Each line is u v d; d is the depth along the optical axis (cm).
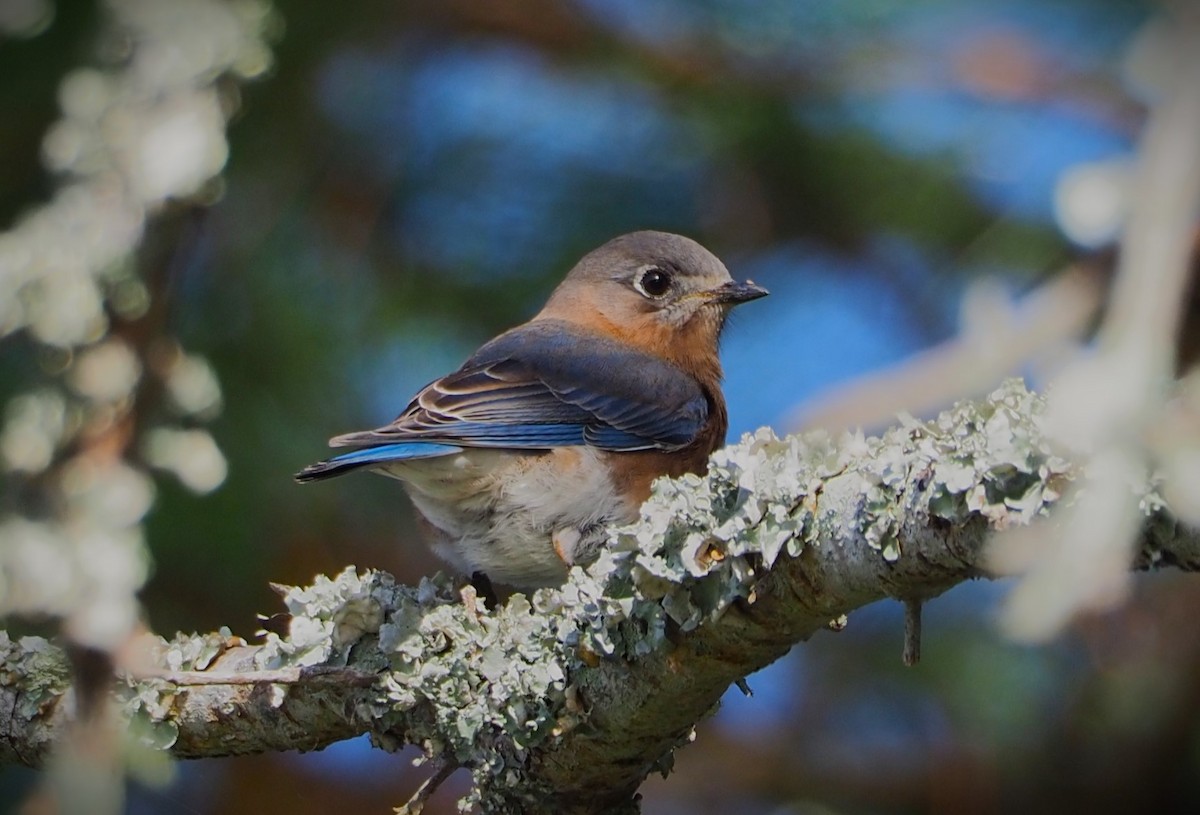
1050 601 464
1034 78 1224
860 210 1320
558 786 819
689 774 1305
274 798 1263
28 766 869
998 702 1286
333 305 1227
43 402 715
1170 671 1252
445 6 1262
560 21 1277
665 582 732
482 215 1316
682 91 1297
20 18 936
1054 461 588
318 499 1172
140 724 841
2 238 732
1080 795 1265
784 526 691
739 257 1370
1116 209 477
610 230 1348
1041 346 545
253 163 1175
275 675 804
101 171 735
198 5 752
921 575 649
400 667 816
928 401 581
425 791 819
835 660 1326
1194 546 539
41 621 818
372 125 1261
